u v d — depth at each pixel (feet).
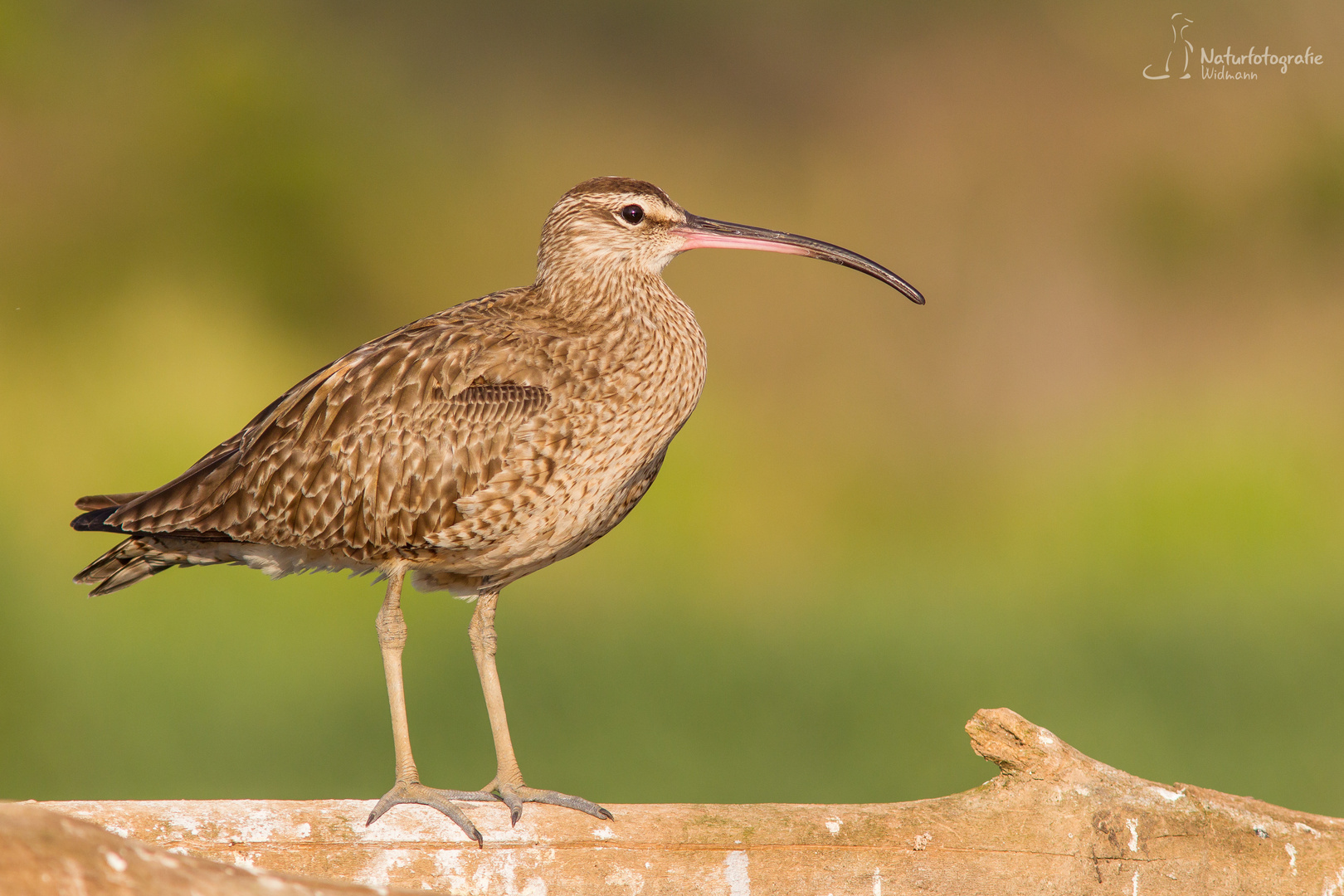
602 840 19.48
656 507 55.77
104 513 23.24
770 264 75.15
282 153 75.61
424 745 38.70
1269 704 40.98
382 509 22.22
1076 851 19.36
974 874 19.33
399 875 19.27
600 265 23.97
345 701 41.14
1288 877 19.52
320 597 47.03
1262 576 51.65
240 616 45.60
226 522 22.65
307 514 22.41
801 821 19.53
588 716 40.09
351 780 36.63
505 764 21.33
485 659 22.97
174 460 55.21
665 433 23.52
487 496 22.12
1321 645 45.11
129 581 24.29
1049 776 19.65
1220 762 37.47
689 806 19.80
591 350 22.76
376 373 22.41
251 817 19.20
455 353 22.44
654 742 38.60
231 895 11.65
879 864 19.36
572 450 22.40
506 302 24.08
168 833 18.80
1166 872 19.40
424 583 23.70
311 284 73.97
